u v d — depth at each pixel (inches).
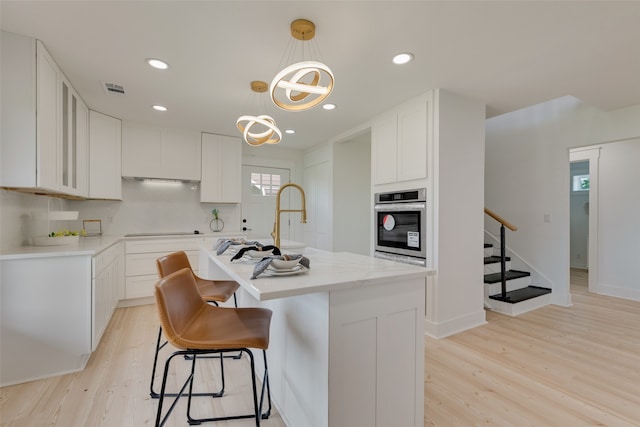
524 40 82.7
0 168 80.2
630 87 112.1
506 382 83.0
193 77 105.9
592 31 78.5
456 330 118.9
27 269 83.5
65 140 105.7
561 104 155.0
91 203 157.1
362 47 86.4
